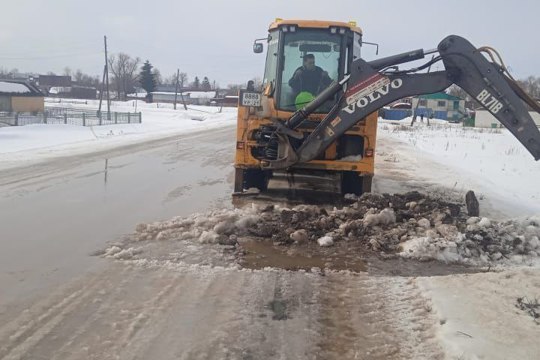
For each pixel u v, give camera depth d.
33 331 4.05
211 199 9.50
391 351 3.88
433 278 5.35
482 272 5.83
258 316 4.44
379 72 8.09
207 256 6.04
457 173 15.06
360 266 5.89
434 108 79.62
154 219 7.79
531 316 4.38
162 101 126.81
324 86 9.55
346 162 9.30
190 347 3.86
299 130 9.17
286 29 9.54
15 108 55.03
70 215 7.95
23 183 10.71
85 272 5.42
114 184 10.91
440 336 4.04
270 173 10.27
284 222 7.46
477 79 7.59
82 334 4.02
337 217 7.70
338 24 9.51
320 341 4.02
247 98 9.27
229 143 22.53
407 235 6.98
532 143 7.43
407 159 18.81
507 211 9.47
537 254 6.50
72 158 15.37
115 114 42.59
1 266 5.56
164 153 17.69
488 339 3.95
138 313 4.42
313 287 5.16
